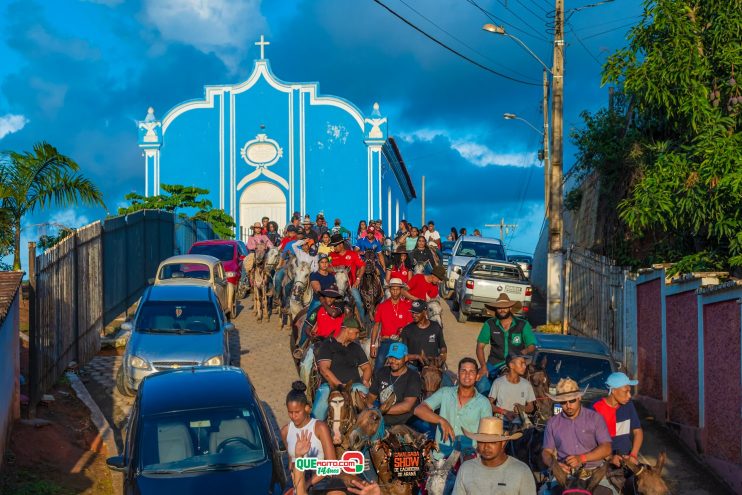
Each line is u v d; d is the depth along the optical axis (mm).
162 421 9383
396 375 9688
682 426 13414
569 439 8031
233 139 42156
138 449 9094
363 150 41938
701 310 12688
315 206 42031
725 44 17109
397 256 18047
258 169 42062
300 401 7973
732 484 11242
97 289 19312
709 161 15867
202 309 15891
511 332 11211
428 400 8883
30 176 20578
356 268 19234
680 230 18781
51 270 14836
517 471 6941
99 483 11281
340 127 42031
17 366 12625
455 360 18844
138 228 25625
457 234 36906
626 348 17125
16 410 12508
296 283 19062
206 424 9375
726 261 16578
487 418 6918
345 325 10547
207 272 21062
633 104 22000
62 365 15594
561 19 22172
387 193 46250
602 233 24859
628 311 17062
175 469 8883
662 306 14789
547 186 38000
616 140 22578
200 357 14398
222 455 9062
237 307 25109
